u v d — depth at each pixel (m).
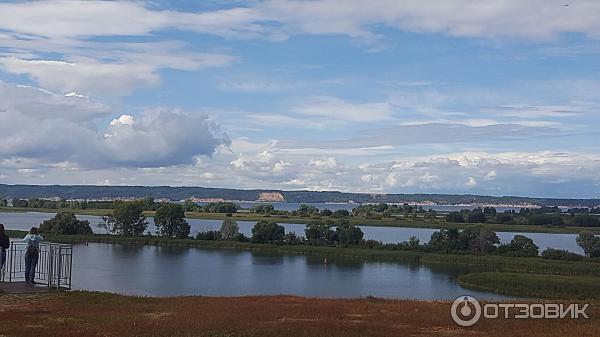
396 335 16.53
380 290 68.44
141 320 18.56
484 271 90.50
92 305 21.62
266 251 117.31
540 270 92.31
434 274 86.12
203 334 16.41
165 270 84.00
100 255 103.38
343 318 19.94
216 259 101.62
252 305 23.31
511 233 162.25
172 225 137.88
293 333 16.42
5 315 18.69
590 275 86.88
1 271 25.41
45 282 26.64
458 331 17.55
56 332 16.23
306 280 76.50
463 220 188.88
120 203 153.25
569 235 157.50
